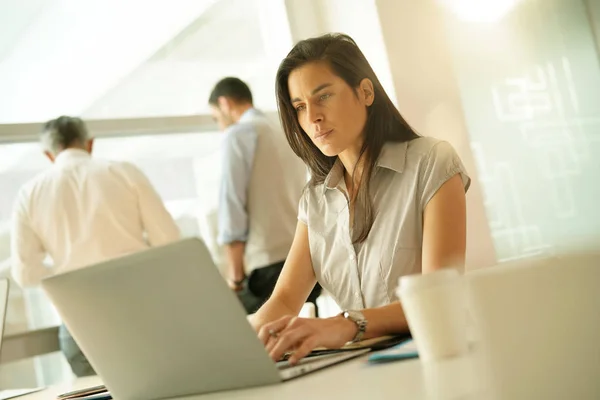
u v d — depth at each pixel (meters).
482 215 3.51
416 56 3.46
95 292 0.92
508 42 3.81
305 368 0.94
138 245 2.80
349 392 0.69
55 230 2.78
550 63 3.94
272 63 3.77
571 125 3.96
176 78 3.53
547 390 0.45
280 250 3.21
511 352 0.46
